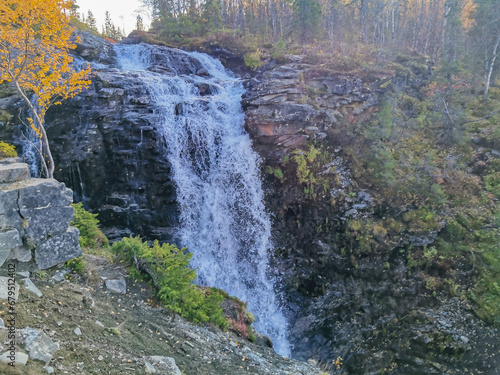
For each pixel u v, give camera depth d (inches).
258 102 778.2
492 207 647.1
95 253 377.7
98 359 209.6
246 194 763.4
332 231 692.7
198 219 730.2
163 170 706.2
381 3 1234.0
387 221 671.1
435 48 1334.9
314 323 644.1
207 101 831.7
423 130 836.6
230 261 735.7
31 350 183.8
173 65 1020.5
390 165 701.3
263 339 404.5
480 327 536.1
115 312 280.5
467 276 596.7
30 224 268.4
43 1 373.1
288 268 709.9
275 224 741.3
